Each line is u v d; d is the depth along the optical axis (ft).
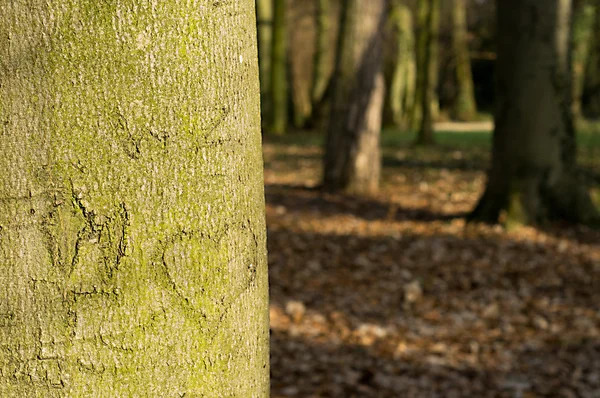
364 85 36.01
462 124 110.22
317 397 13.41
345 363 15.20
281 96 87.81
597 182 39.40
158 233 3.63
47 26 3.37
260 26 84.69
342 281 21.47
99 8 3.39
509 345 16.84
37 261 3.50
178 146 3.63
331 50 105.50
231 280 3.94
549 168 27.12
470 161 51.70
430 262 23.40
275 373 14.44
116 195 3.53
